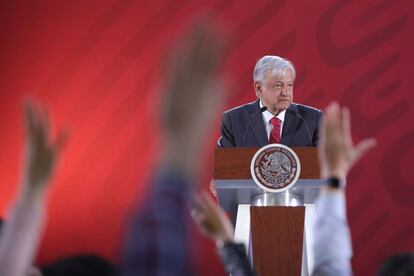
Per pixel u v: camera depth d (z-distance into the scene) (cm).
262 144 1477
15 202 321
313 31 2853
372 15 2823
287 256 1173
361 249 2698
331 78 2820
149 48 2995
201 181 2739
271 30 2872
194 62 292
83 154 2952
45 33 3062
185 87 293
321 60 2834
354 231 2706
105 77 3002
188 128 293
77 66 3025
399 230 2694
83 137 2969
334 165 417
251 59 2866
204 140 297
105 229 2891
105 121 2973
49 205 2908
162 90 295
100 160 2944
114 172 2931
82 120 2989
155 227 277
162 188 287
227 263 485
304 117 1481
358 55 2817
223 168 1228
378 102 2780
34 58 3055
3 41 3072
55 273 448
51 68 3039
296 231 1175
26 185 323
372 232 2702
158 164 293
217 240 489
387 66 2794
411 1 2816
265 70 1484
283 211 1180
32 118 326
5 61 3062
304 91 2825
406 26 2803
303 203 1283
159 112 295
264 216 1181
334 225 406
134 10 3016
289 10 2873
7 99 3042
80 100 3005
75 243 2881
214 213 487
